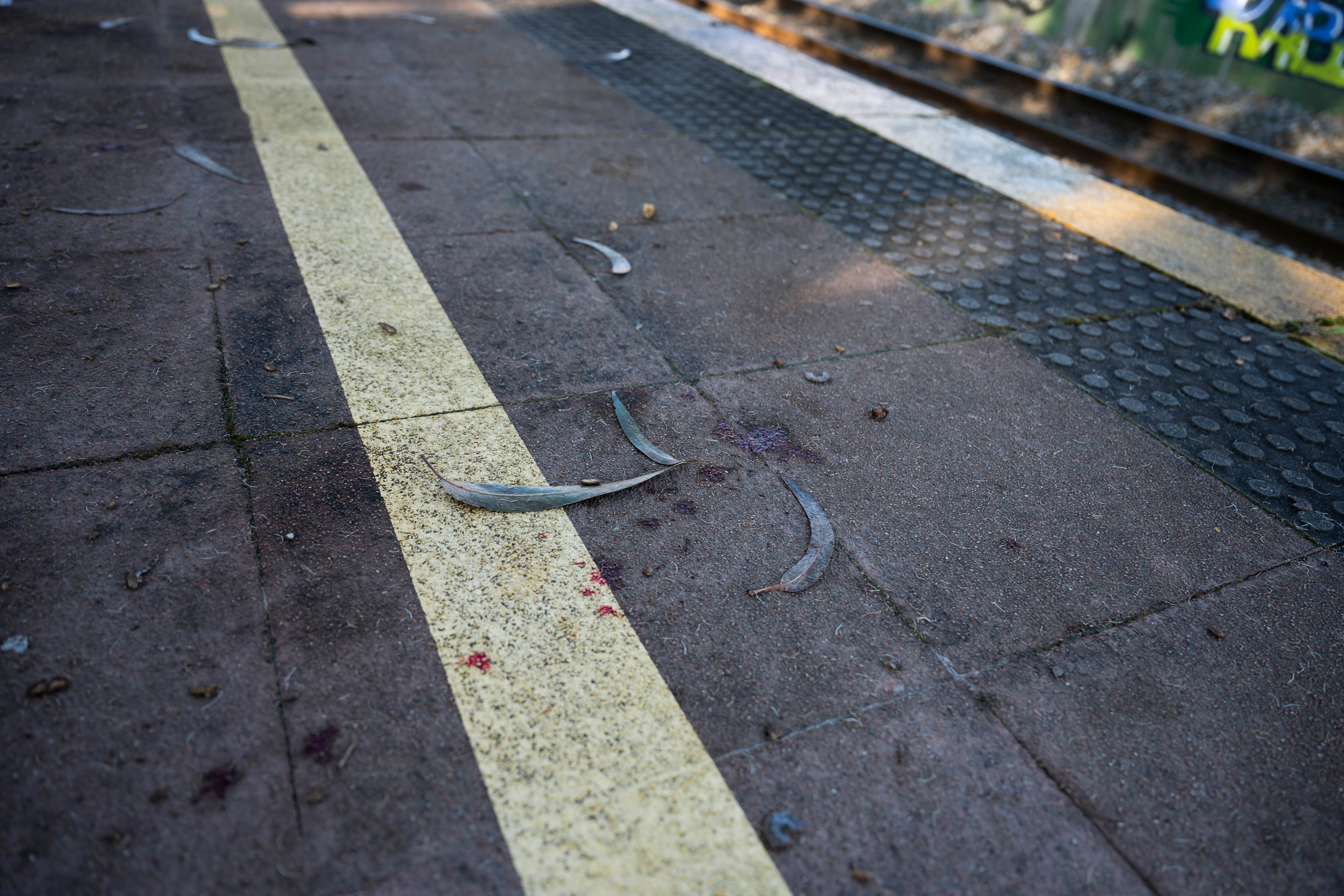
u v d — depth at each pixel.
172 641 1.86
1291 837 1.78
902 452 2.81
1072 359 3.51
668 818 1.67
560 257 3.77
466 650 1.95
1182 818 1.78
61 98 4.67
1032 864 1.66
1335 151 6.91
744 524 2.42
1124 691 2.05
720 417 2.86
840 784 1.76
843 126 6.14
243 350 2.85
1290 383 3.52
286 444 2.47
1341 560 2.58
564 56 6.92
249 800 1.60
